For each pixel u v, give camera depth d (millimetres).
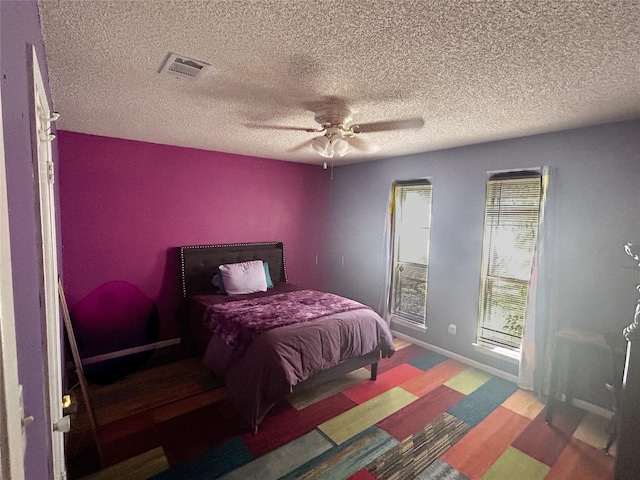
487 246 3412
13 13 724
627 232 2543
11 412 459
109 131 3158
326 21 1313
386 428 2502
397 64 1683
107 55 1610
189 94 2129
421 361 3646
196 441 2316
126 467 2072
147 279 3734
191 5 1216
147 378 3188
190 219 3982
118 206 3498
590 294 2723
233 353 2742
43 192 1378
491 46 1489
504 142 3217
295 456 2195
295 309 3209
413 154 4031
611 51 1497
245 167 4363
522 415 2693
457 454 2254
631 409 1515
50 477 1069
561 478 2066
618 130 2566
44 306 1094
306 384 2736
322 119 2408
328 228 5301
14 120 705
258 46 1521
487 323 3449
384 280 4371
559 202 2863
